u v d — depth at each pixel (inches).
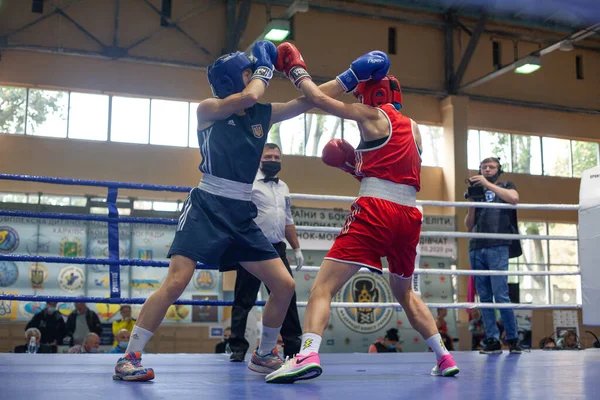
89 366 131.0
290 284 111.3
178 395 86.3
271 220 152.6
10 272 391.9
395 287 116.6
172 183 484.4
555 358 162.7
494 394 88.7
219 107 103.1
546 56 591.8
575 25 574.6
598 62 609.3
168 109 494.0
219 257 105.0
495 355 175.8
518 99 574.9
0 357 153.5
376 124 108.3
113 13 476.1
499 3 532.7
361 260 105.1
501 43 579.8
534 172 583.2
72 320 346.9
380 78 111.9
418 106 548.4
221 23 502.0
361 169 108.3
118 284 161.0
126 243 418.3
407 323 419.8
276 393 89.3
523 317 475.2
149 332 105.2
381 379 110.3
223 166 105.7
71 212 410.6
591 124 600.1
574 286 593.9
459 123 541.6
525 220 564.4
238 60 106.0
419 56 553.3
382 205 105.3
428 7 548.1
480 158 566.6
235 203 106.1
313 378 110.0
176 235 105.2
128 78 478.0
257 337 412.8
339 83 110.1
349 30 535.5
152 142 487.8
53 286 399.5
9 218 396.5
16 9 456.4
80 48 466.3
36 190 455.8
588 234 186.4
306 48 522.0
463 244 516.1
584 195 188.5
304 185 516.1
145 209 466.6
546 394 88.6
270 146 156.8
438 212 542.0
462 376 115.9
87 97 478.9
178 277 103.0
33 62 457.7
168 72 487.8
